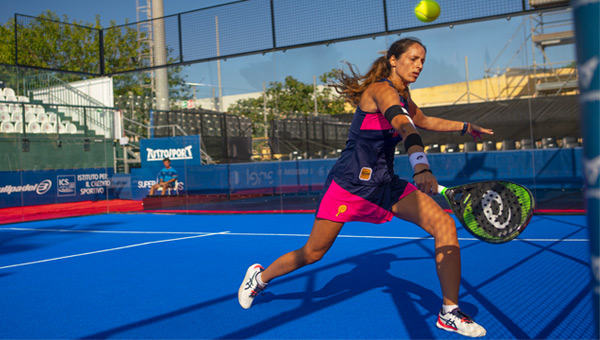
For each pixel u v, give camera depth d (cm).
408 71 255
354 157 265
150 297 366
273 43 947
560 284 359
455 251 259
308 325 289
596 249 58
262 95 1059
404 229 698
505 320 283
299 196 1026
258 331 281
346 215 272
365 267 445
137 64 1134
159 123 1321
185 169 1113
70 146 1359
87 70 1639
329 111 985
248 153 1093
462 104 922
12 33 2491
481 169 891
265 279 313
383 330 274
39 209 1216
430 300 331
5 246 671
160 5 1501
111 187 1388
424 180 200
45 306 349
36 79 1555
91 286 408
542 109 880
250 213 1013
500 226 238
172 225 873
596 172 57
